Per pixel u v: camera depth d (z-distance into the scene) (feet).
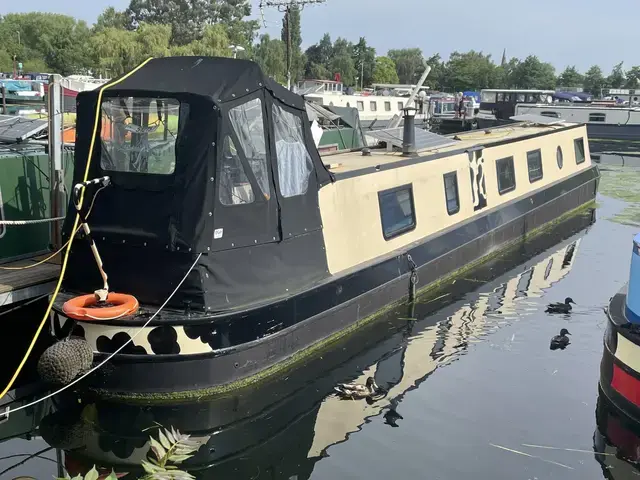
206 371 20.27
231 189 20.53
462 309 30.76
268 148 21.48
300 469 17.83
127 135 21.16
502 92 129.08
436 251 32.71
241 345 20.81
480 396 22.11
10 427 19.67
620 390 20.39
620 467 17.95
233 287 20.81
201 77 20.98
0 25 292.81
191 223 20.04
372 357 25.27
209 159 19.97
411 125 33.88
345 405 21.33
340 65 310.86
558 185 48.91
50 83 25.77
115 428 19.65
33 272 24.17
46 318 21.07
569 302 31.91
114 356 19.86
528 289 33.94
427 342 26.78
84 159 21.94
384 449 18.78
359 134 60.44
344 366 24.38
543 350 26.09
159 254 20.52
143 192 20.81
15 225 26.48
